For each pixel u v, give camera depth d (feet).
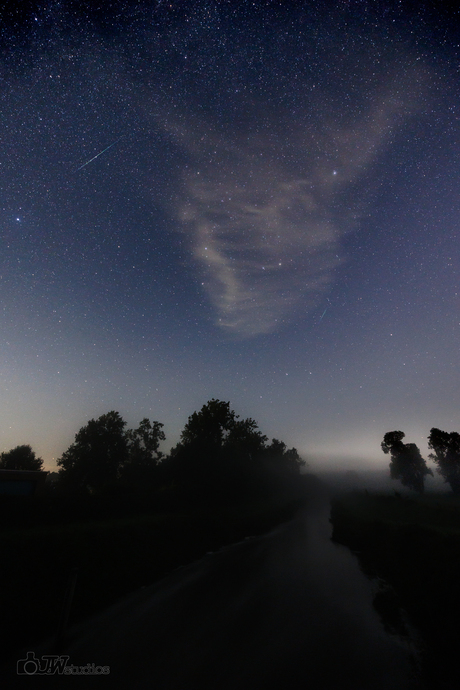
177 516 57.98
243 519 70.08
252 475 127.75
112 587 24.44
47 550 26.43
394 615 19.31
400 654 14.55
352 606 21.08
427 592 21.67
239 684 12.00
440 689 11.74
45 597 20.17
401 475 165.99
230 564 34.42
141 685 11.80
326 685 11.98
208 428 126.93
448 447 153.48
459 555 24.26
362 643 15.61
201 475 101.35
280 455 205.77
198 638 16.06
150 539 38.19
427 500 117.39
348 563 34.76
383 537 40.91
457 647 14.61
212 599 22.45
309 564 34.30
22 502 45.68
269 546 46.29
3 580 20.65
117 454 130.62
